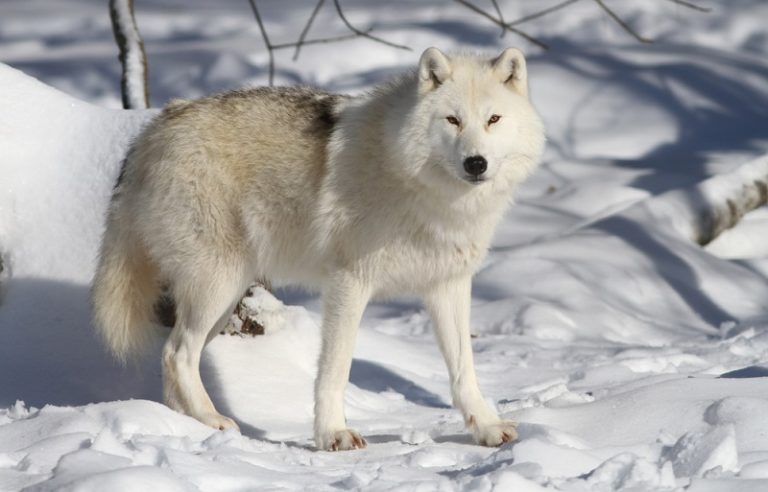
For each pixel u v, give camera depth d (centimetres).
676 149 2527
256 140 1009
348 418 1082
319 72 2894
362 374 1256
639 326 1562
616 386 1084
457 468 789
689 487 675
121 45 1684
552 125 2616
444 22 3316
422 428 1018
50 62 3064
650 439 845
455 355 976
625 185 2198
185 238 1015
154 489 652
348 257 971
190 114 1035
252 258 1031
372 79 2830
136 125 1253
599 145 2545
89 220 1218
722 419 834
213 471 716
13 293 1187
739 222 2016
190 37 3459
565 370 1272
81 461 705
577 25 3325
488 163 888
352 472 745
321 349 972
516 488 664
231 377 1116
